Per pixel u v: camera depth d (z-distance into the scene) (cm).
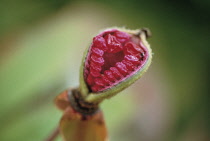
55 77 26
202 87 32
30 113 25
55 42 27
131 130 27
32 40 28
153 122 29
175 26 34
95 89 15
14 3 32
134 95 27
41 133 25
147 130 28
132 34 16
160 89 30
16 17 31
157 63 31
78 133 17
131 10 33
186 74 32
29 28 30
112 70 15
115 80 15
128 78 15
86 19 30
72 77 26
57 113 26
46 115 25
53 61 26
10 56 27
